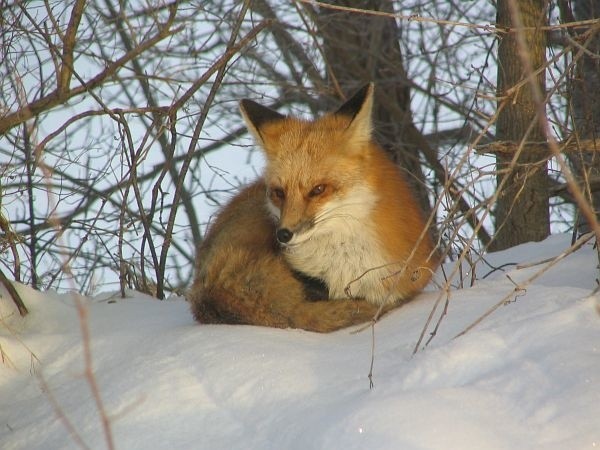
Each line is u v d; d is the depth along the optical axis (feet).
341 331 31.45
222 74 43.91
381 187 34.88
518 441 20.24
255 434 23.57
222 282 32.83
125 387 27.50
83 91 39.81
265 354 27.55
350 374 25.54
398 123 66.95
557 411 20.93
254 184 40.06
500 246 46.57
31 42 41.09
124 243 43.93
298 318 32.01
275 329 31.12
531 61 43.27
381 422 21.17
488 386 22.65
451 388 22.58
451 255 44.04
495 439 20.30
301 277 34.76
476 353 24.50
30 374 32.58
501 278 35.78
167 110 42.37
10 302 38.04
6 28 45.09
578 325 25.18
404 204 35.60
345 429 21.47
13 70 39.68
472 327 27.37
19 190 41.86
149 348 30.78
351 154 34.71
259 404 24.81
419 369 24.30
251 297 32.42
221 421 24.58
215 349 28.50
